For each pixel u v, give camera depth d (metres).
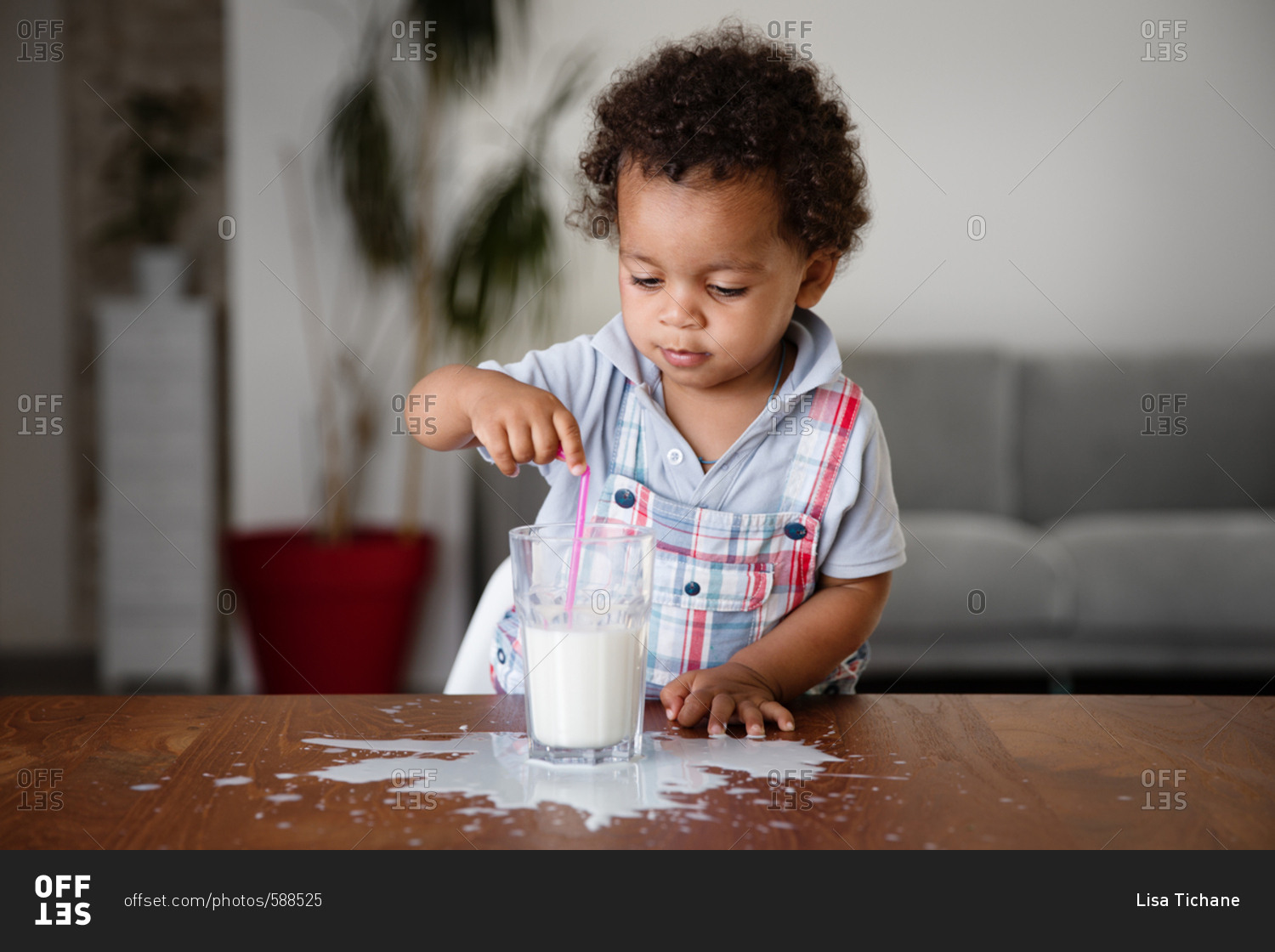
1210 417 2.72
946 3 2.84
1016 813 0.52
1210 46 2.87
